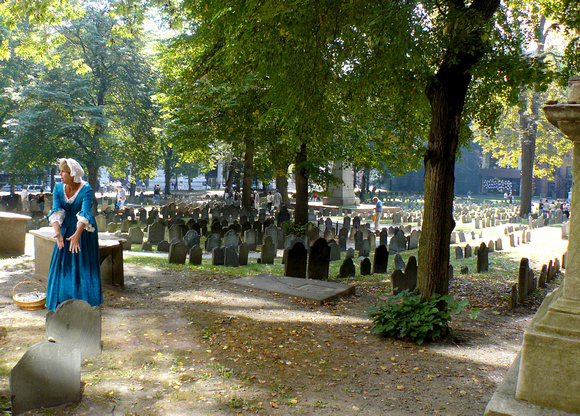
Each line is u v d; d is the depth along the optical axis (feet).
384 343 21.93
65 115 106.32
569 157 242.17
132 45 114.32
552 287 38.58
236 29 27.40
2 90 111.65
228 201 131.75
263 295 30.32
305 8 23.98
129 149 123.24
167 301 26.32
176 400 14.70
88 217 20.17
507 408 10.36
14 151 103.40
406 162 50.85
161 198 156.76
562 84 21.86
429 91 23.91
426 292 24.34
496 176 280.72
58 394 13.69
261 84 55.98
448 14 21.45
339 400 15.47
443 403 15.52
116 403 14.19
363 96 26.68
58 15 46.55
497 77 22.84
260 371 17.54
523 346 10.68
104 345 18.67
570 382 10.19
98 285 21.18
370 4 23.04
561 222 113.09
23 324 19.99
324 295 30.35
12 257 34.37
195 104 65.92
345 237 63.52
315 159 59.47
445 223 24.13
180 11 51.88
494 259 54.80
